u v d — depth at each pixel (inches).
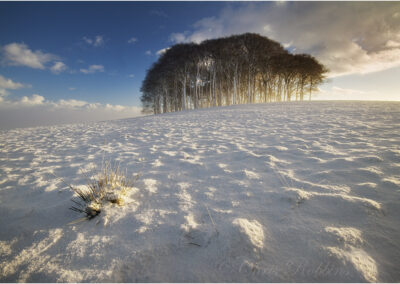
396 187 62.5
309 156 103.3
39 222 56.7
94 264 40.6
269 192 66.9
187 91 1321.4
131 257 41.8
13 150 173.0
